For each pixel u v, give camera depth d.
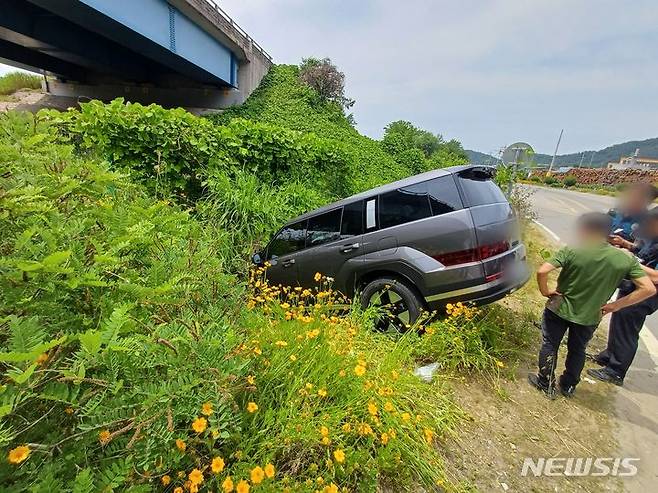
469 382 2.96
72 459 1.20
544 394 2.92
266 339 2.18
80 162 2.34
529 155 7.62
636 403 2.88
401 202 3.59
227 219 5.22
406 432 2.08
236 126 6.24
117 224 1.84
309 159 7.47
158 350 1.41
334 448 1.81
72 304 1.50
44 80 20.73
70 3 10.04
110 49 17.09
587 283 2.67
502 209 3.45
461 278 3.18
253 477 1.32
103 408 1.24
